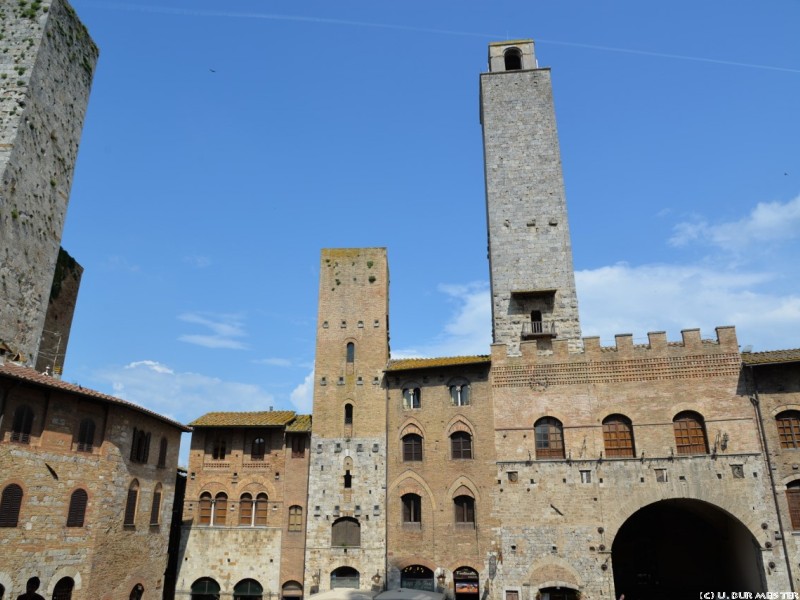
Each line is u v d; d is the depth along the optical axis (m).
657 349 45.72
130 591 40.75
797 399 41.94
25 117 43.72
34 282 44.62
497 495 45.22
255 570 49.78
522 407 46.91
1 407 32.12
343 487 49.34
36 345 44.69
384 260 56.38
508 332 53.66
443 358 52.75
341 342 53.88
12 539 31.64
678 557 51.25
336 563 47.34
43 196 45.91
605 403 45.56
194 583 50.25
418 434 49.19
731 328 44.81
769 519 40.44
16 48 45.53
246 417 55.38
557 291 54.28
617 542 52.75
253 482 52.41
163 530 46.03
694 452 43.16
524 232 56.59
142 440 43.41
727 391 43.56
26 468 33.03
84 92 52.41
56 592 34.03
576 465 44.56
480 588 43.69
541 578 42.78
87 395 36.75
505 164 59.31
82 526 36.25
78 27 51.69
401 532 46.94
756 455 41.88
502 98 61.78
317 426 51.50
